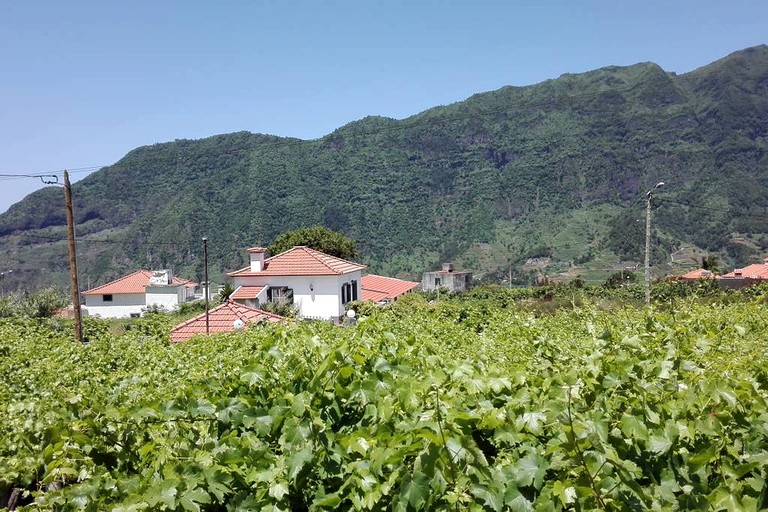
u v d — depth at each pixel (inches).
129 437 141.3
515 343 300.0
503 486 115.3
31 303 1489.9
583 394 138.4
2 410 205.0
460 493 110.3
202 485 122.9
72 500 119.9
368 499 115.9
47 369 339.3
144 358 404.8
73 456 132.0
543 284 1877.5
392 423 132.3
